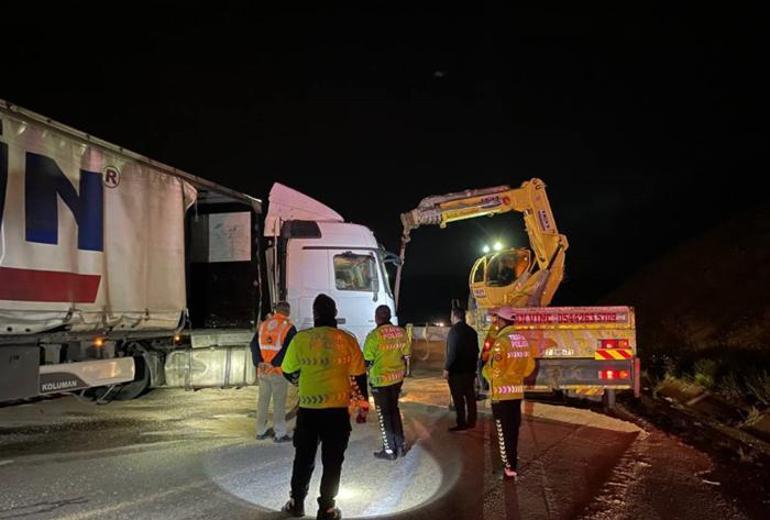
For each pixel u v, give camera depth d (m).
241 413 10.82
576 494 6.54
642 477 7.20
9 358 8.31
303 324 12.50
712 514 6.00
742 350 14.44
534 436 9.28
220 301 12.95
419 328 23.48
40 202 8.37
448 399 12.76
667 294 22.53
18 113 7.97
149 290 10.54
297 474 5.74
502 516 5.86
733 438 9.27
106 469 7.11
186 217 12.84
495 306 13.95
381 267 13.06
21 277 8.05
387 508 6.05
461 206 13.80
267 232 13.09
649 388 14.48
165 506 5.92
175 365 11.77
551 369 11.16
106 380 10.09
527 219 13.95
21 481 6.58
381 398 7.95
